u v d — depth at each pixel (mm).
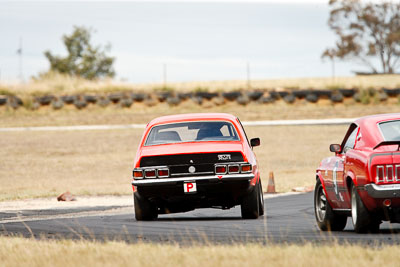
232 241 32562
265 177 107125
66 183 107938
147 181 45031
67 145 158625
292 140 158500
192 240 33781
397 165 33531
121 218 51281
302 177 102562
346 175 35969
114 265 24828
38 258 26719
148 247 29312
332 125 177375
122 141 162875
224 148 45438
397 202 33531
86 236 38281
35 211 60906
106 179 113375
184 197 45406
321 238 34531
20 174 122625
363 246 29234
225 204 47062
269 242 32469
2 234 40750
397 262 24000
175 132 48000
